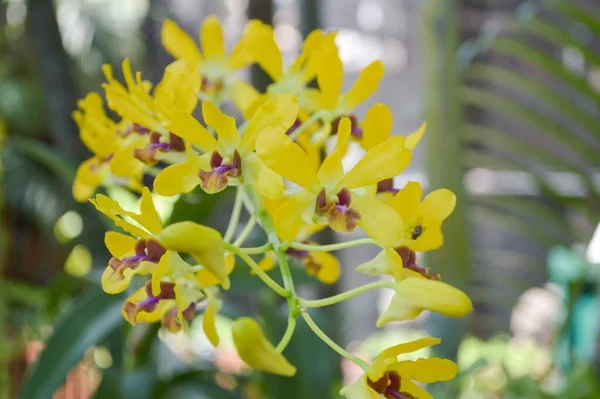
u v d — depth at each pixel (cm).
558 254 111
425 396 50
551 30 100
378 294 170
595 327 109
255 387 88
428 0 98
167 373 86
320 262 57
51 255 217
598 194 103
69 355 70
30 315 141
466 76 107
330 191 51
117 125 56
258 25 60
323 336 50
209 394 86
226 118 51
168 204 78
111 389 78
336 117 57
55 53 106
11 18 214
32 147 75
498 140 102
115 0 235
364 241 51
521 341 173
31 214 210
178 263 51
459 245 96
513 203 108
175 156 54
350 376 147
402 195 51
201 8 222
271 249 52
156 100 51
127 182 59
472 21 166
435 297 49
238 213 55
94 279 78
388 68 222
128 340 74
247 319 49
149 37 197
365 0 224
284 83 58
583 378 104
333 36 57
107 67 54
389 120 54
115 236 52
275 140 49
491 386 125
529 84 103
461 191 98
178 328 52
